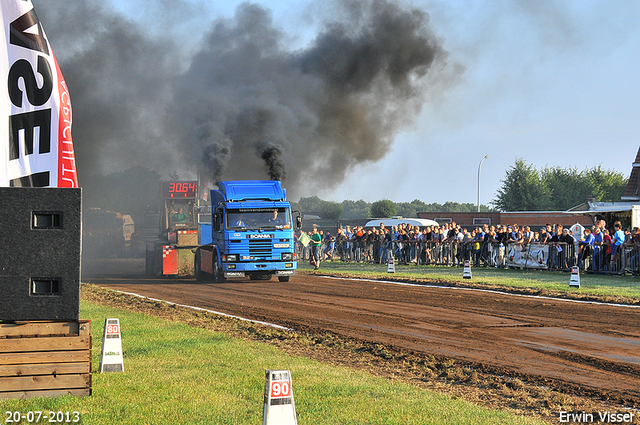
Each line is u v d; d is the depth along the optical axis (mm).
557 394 6965
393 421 5660
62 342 6504
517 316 13055
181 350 9078
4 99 8484
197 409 6051
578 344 10039
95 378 7312
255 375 7492
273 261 21469
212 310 14281
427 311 13922
